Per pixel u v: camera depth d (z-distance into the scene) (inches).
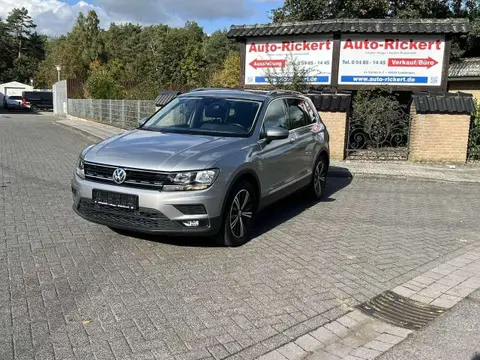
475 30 827.4
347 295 164.9
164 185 184.9
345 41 548.1
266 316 146.7
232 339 132.5
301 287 169.6
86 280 169.0
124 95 1154.0
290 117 276.2
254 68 600.7
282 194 256.8
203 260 192.4
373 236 238.2
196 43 2402.8
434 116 477.7
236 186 205.5
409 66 541.0
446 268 194.2
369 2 839.1
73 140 687.1
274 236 231.8
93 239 214.2
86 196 198.7
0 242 208.4
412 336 138.6
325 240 227.9
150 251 200.4
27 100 1955.0
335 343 133.6
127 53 2805.1
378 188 379.6
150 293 159.8
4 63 3511.3
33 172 393.1
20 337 129.8
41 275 172.6
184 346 127.7
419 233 247.4
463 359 126.3
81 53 2709.2
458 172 441.7
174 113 255.1
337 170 439.8
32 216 252.7
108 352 123.6
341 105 488.7
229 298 158.1
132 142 213.9
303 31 556.1
